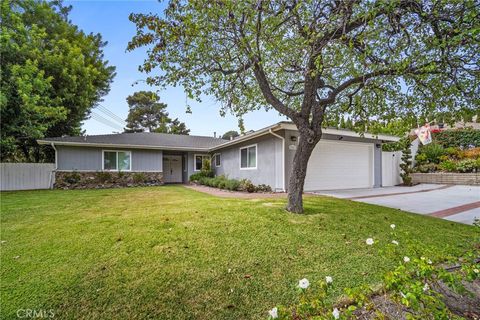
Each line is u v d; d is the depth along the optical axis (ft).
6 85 34.50
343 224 14.85
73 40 53.01
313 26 13.34
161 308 7.32
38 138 43.24
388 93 19.10
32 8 45.73
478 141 44.86
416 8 12.29
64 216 17.06
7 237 12.53
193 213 16.83
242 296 7.94
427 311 5.20
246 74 19.31
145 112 116.37
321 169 34.86
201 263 9.81
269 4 14.20
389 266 9.82
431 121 19.01
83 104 50.70
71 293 7.84
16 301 7.43
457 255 8.22
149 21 14.78
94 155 45.73
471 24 11.66
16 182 39.86
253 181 38.45
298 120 17.08
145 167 50.39
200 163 59.72
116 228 13.78
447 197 27.40
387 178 41.73
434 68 13.14
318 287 8.36
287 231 13.43
